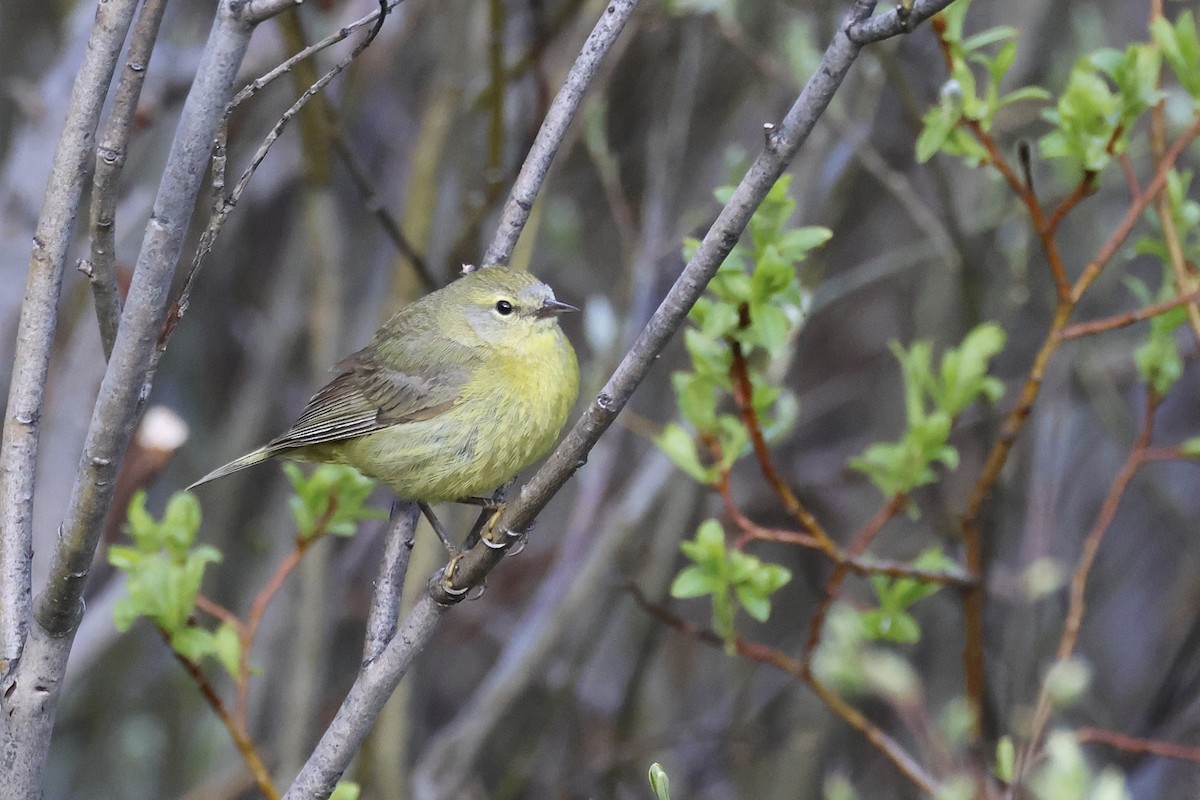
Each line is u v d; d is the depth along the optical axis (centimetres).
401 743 1105
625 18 757
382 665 650
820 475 1504
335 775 648
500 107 995
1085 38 1220
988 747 882
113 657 1438
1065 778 501
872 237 1633
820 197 1196
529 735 1326
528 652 1149
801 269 1198
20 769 575
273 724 1351
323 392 971
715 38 1402
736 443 764
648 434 1114
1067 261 1338
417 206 1109
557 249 1319
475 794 1262
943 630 1379
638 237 1266
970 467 1326
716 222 541
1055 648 1284
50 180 561
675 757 1391
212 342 1575
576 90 763
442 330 930
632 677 1264
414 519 755
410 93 1482
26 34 1439
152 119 1112
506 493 953
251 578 1307
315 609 1149
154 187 1173
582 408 1295
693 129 1451
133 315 525
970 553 782
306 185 1112
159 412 990
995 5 1343
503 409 910
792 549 1460
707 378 755
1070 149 720
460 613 1489
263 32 1205
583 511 1227
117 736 1435
